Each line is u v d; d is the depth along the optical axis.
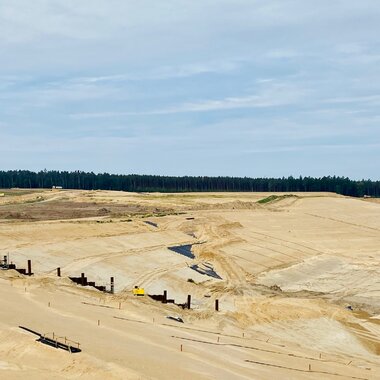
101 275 65.25
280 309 59.72
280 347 46.09
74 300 49.91
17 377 28.09
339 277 79.69
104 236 87.19
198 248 88.81
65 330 36.97
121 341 36.47
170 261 77.81
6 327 35.19
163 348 36.72
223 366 34.84
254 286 70.94
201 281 70.56
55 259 68.81
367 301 67.50
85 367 29.77
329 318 58.25
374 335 54.28
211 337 44.72
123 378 28.81
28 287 51.91
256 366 36.78
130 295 57.00
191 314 53.53
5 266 60.44
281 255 91.50
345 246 103.50
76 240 80.38
